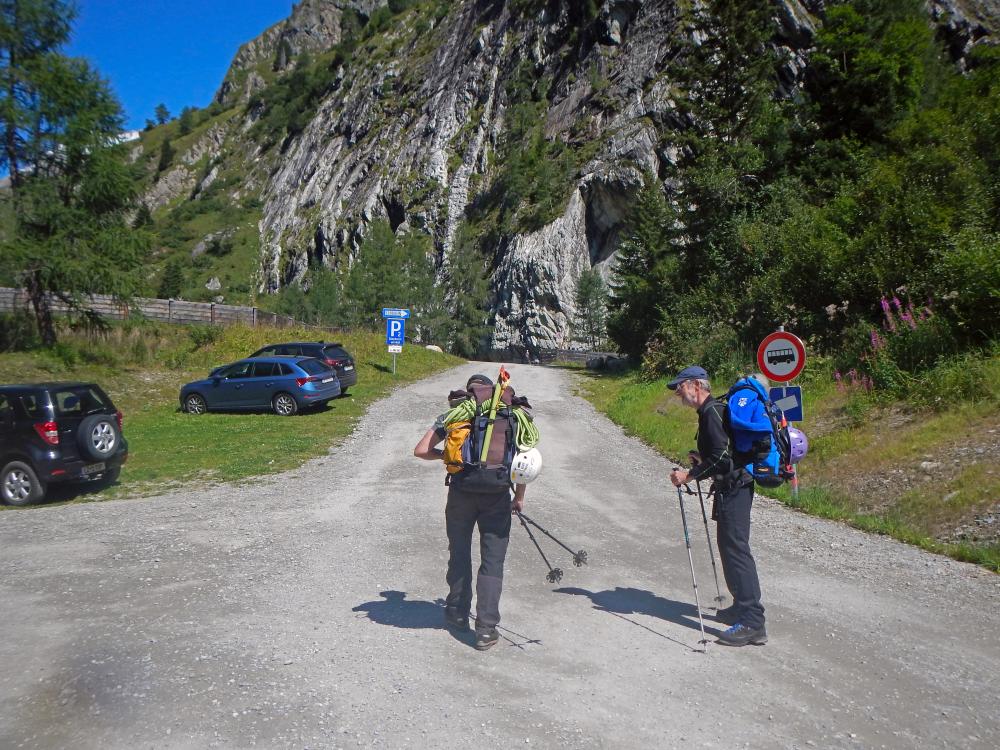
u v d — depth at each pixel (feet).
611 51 265.13
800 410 28.68
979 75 82.28
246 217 459.32
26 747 9.94
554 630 14.82
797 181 100.63
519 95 302.45
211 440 47.16
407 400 70.79
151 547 21.88
